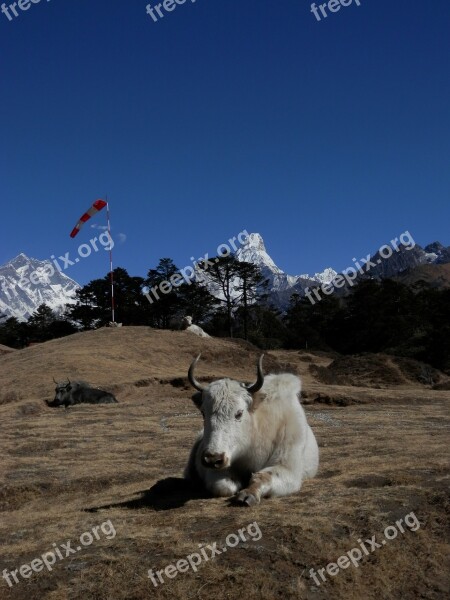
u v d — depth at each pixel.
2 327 88.12
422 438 13.06
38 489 9.75
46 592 5.37
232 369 36.53
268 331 80.38
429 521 6.79
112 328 41.44
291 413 7.89
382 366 45.12
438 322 73.19
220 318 76.38
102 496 8.93
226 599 5.19
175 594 5.22
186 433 14.89
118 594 5.25
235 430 7.11
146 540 6.06
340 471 9.06
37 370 30.70
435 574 6.11
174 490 8.37
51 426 16.25
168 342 38.50
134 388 28.41
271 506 6.92
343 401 24.97
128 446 13.09
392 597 5.73
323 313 84.75
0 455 12.34
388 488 7.59
